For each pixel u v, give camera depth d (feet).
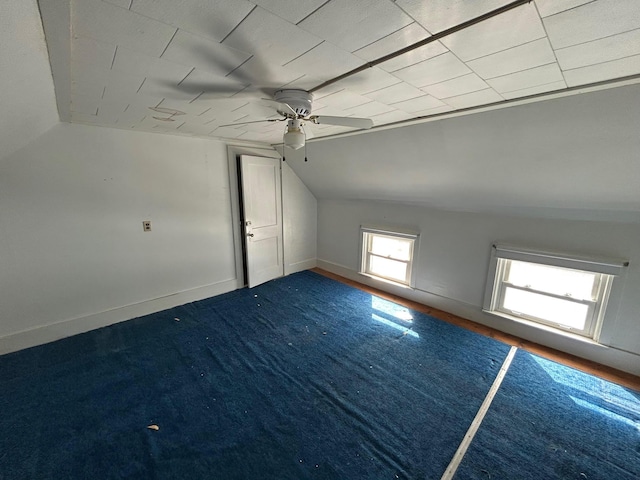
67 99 5.84
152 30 3.32
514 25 3.18
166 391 6.50
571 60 4.00
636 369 7.03
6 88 3.90
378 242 12.84
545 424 5.64
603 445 5.17
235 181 11.80
